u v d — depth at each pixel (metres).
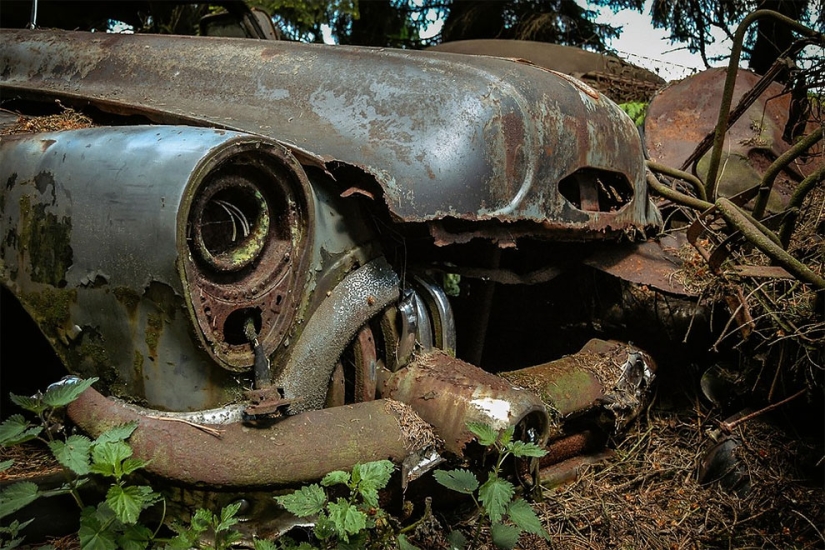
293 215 1.83
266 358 1.79
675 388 3.00
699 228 2.64
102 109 2.38
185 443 1.65
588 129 2.42
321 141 2.12
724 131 3.02
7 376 2.60
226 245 1.82
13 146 1.94
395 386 2.09
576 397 2.47
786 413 2.63
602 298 3.07
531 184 2.22
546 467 2.58
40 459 2.24
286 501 1.61
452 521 2.19
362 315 2.02
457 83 2.21
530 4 6.81
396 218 1.95
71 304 1.79
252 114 2.31
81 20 4.30
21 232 1.86
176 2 4.02
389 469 1.68
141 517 1.73
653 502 2.51
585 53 4.91
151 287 1.66
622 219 2.59
